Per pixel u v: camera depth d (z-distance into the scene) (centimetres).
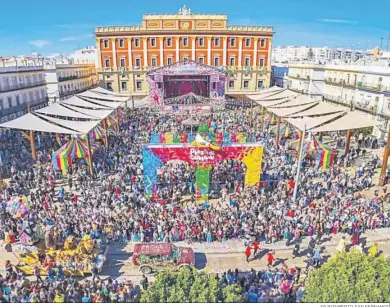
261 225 2011
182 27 6838
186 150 2367
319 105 3584
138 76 6994
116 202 2238
